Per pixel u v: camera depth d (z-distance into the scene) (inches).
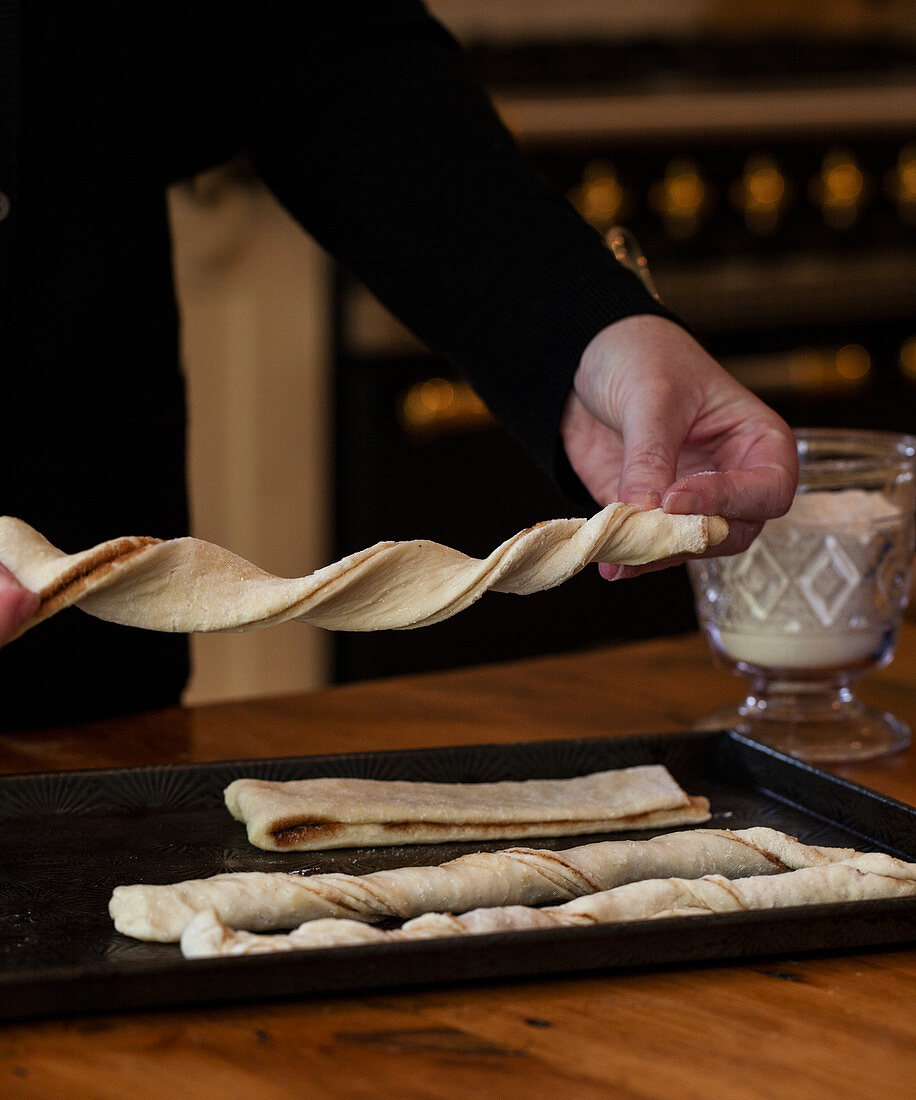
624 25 128.4
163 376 47.3
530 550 27.9
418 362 98.6
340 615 28.0
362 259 44.8
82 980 24.0
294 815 32.3
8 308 42.3
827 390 110.4
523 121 101.6
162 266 47.0
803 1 133.0
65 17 42.1
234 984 24.5
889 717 42.6
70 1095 22.4
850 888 29.4
